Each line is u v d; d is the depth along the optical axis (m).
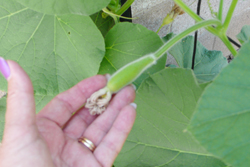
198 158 0.38
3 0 0.39
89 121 0.39
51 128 0.35
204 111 0.24
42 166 0.30
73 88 0.38
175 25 0.60
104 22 0.47
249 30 0.47
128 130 0.36
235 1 0.32
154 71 0.40
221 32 0.35
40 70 0.40
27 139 0.29
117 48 0.41
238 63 0.24
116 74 0.33
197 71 0.51
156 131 0.38
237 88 0.24
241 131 0.24
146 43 0.41
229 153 0.24
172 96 0.35
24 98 0.29
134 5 0.50
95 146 0.37
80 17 0.40
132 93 0.37
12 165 0.29
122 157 0.40
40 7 0.34
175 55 0.49
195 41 0.43
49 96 0.42
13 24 0.39
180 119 0.36
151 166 0.39
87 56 0.40
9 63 0.28
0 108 0.43
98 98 0.35
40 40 0.40
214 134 0.24
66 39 0.40
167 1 0.53
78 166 0.35
